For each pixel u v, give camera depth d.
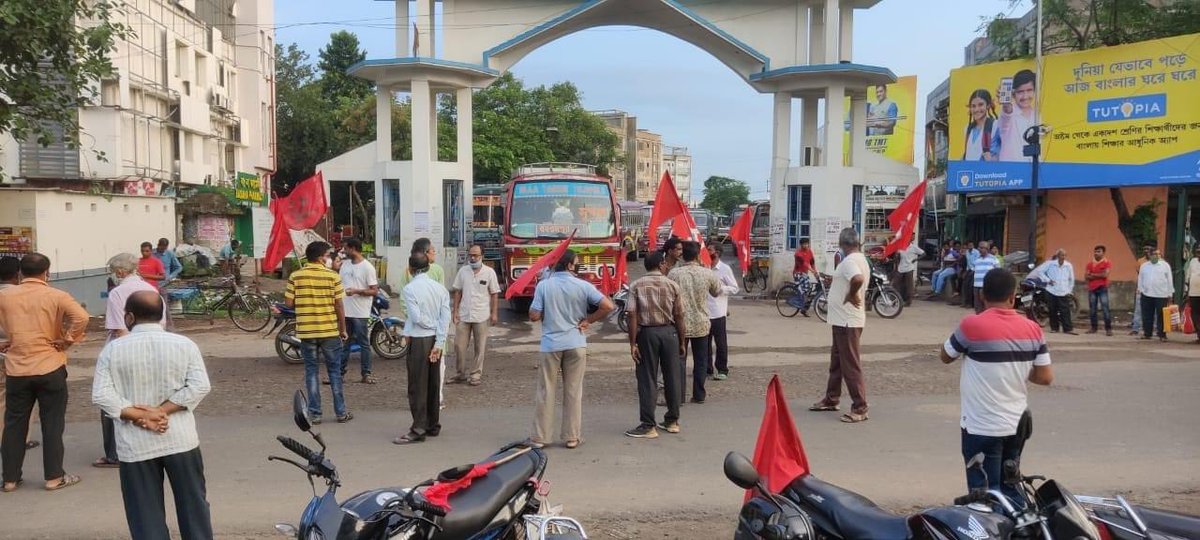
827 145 21.11
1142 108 17.67
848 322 8.10
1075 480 6.21
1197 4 19.97
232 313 15.94
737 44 21.69
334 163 22.84
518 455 4.12
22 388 6.09
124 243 20.14
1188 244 18.50
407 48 22.20
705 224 48.88
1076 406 8.71
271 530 5.32
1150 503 5.73
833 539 3.69
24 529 5.35
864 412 8.13
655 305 7.59
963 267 20.22
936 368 11.22
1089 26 21.61
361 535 3.19
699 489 6.14
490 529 3.76
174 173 27.95
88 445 7.45
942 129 32.88
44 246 16.52
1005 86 19.89
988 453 4.61
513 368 11.44
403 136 39.66
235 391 9.77
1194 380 10.23
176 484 4.53
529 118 47.00
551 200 17.03
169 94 27.23
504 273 17.52
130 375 4.41
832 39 21.14
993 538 3.08
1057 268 15.52
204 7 32.28
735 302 21.03
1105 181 18.36
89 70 10.63
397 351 12.09
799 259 18.41
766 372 11.00
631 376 10.77
